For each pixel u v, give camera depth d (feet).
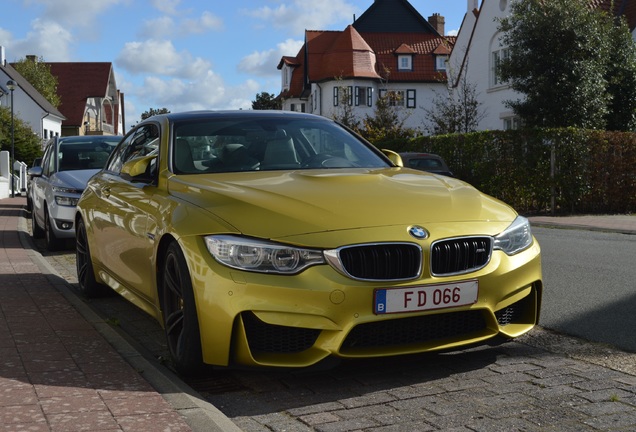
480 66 120.67
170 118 19.03
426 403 12.83
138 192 17.80
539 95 75.05
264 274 13.00
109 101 297.33
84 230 23.32
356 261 13.11
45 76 250.37
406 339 13.57
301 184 15.15
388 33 211.61
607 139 63.46
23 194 113.09
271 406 12.90
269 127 18.76
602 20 76.59
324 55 201.67
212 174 16.62
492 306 14.08
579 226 50.11
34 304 20.44
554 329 18.48
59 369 13.87
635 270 28.30
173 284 14.56
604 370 14.74
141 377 13.39
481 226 14.28
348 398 13.20
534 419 11.97
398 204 14.28
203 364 13.97
